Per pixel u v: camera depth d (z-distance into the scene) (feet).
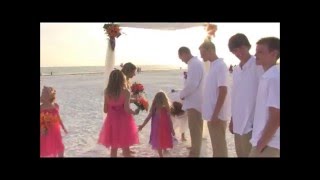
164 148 16.28
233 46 12.06
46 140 14.65
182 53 16.39
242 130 12.19
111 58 17.67
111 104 15.37
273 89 9.36
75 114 26.68
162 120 16.37
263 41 9.60
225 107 13.93
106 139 15.47
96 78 63.21
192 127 16.47
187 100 16.39
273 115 9.27
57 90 42.32
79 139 19.33
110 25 17.38
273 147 9.62
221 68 13.66
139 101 17.43
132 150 17.72
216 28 17.10
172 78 57.57
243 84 12.12
